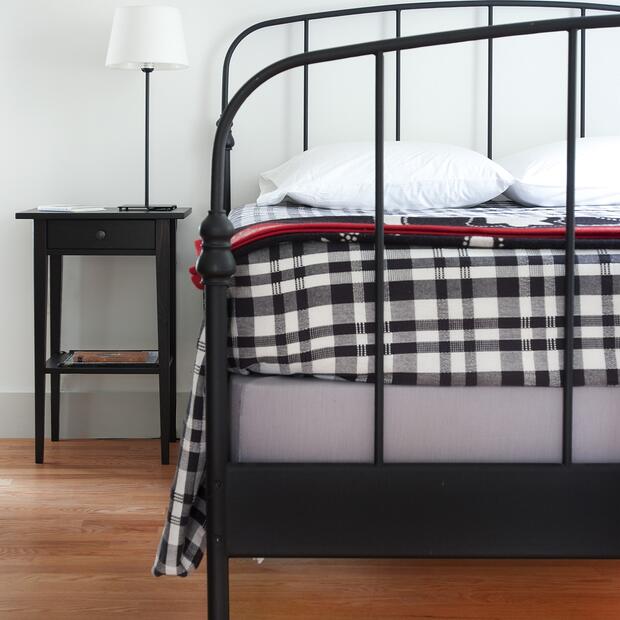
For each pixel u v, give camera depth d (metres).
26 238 2.83
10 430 2.87
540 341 1.35
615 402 1.36
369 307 1.36
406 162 2.32
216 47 2.81
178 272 2.85
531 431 1.36
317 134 2.85
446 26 2.84
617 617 1.61
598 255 1.36
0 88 2.79
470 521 1.32
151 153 2.83
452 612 1.63
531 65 2.85
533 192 2.32
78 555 1.89
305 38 2.79
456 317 1.35
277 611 1.64
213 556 1.33
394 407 1.36
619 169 2.38
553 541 1.32
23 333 2.86
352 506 1.32
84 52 2.79
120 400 2.86
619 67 2.86
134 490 2.31
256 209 2.19
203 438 1.39
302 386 1.36
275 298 1.37
